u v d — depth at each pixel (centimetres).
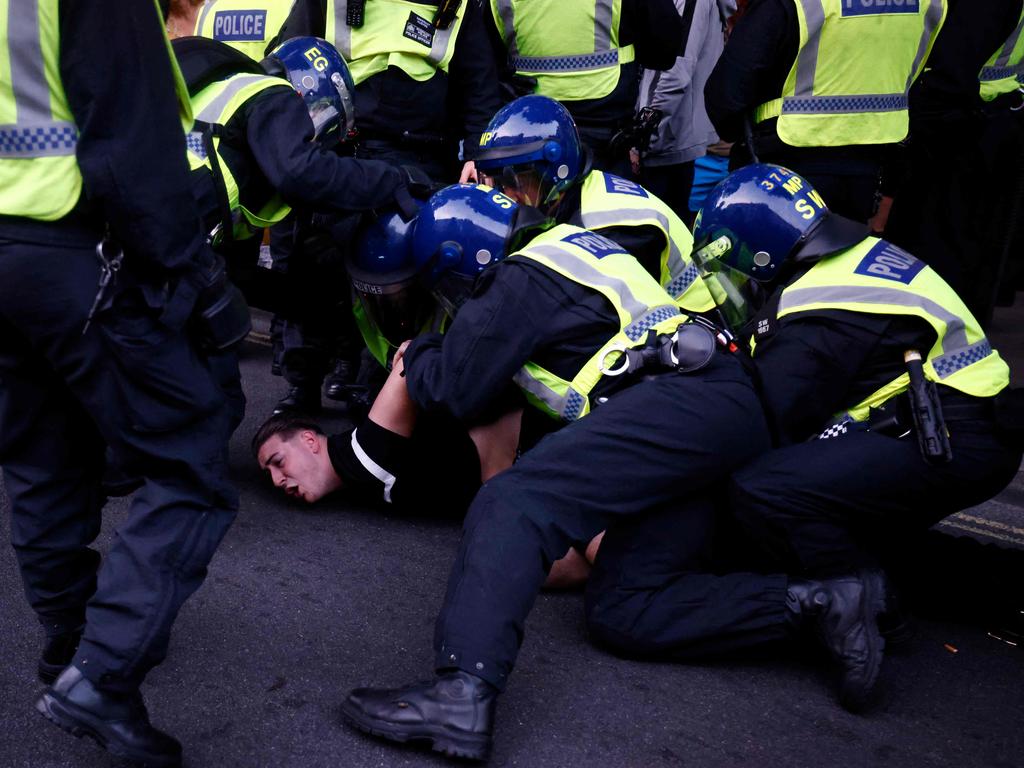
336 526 290
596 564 234
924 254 420
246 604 246
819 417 236
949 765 202
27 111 158
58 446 191
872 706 220
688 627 226
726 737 207
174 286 173
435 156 354
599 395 231
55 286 163
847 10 317
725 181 255
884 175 347
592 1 348
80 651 172
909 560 255
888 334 231
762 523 228
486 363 229
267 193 248
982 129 398
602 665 230
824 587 220
